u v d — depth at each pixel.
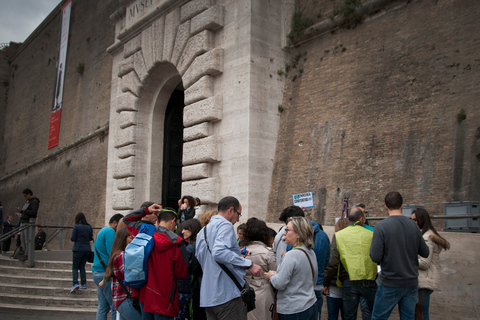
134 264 4.78
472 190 7.60
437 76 8.61
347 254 5.52
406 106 8.97
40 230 17.89
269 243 5.56
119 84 16.22
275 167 11.20
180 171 15.62
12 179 32.69
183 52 12.68
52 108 26.88
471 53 8.18
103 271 6.86
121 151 15.13
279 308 4.61
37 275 10.64
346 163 9.73
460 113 8.02
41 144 28.42
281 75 11.72
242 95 11.06
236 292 4.58
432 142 8.38
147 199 14.61
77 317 8.66
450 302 6.14
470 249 6.05
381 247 4.78
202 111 11.81
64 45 26.25
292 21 11.83
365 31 10.18
